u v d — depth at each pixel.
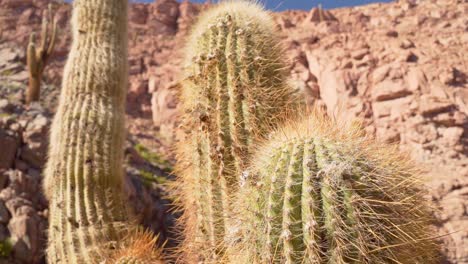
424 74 34.91
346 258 1.96
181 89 3.58
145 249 4.10
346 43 40.31
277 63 3.31
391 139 2.51
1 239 12.12
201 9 3.72
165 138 33.16
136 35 46.28
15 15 41.97
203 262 2.98
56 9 43.03
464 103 33.09
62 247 5.62
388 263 2.02
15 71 25.41
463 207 23.22
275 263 2.03
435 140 31.00
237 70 3.20
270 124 3.09
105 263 4.84
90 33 6.55
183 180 3.34
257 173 2.20
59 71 32.75
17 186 13.81
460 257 19.97
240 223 2.25
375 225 2.01
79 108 6.08
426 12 44.31
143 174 18.58
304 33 42.31
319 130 2.25
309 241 1.97
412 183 2.27
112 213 5.76
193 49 3.40
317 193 2.03
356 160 2.10
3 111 17.17
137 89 40.22
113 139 6.09
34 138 15.86
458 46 38.94
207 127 3.16
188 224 3.26
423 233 2.28
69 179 5.80
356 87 35.19
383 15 45.84
